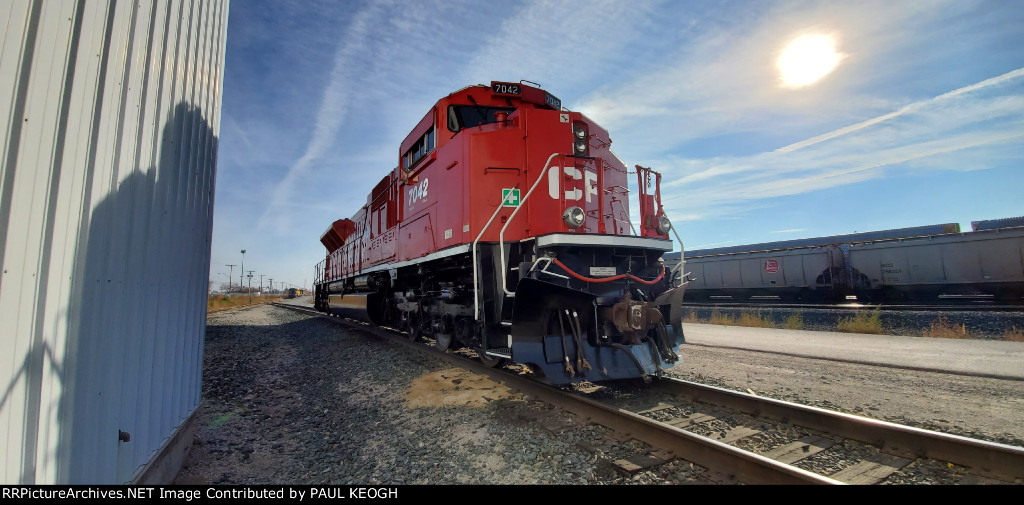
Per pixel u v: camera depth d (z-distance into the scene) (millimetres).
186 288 4473
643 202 6980
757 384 6723
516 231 6676
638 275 6867
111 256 2826
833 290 21281
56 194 2223
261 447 5070
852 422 4391
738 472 3650
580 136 7109
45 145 2148
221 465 4551
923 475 3688
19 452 1994
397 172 10812
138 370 3271
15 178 1937
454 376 7250
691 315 17797
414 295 9820
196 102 4613
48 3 2137
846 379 6992
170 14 3703
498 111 7008
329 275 22203
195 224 4750
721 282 25547
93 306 2619
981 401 5723
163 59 3594
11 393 1942
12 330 1949
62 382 2322
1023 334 10766
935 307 16016
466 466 4102
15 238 1960
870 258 20578
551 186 6855
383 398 6531
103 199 2699
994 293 17922
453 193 7328
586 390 6445
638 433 4488
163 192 3717
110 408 2838
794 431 4680
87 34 2453
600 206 6219
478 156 6801
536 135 6902
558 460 4098
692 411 5410
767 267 23656
